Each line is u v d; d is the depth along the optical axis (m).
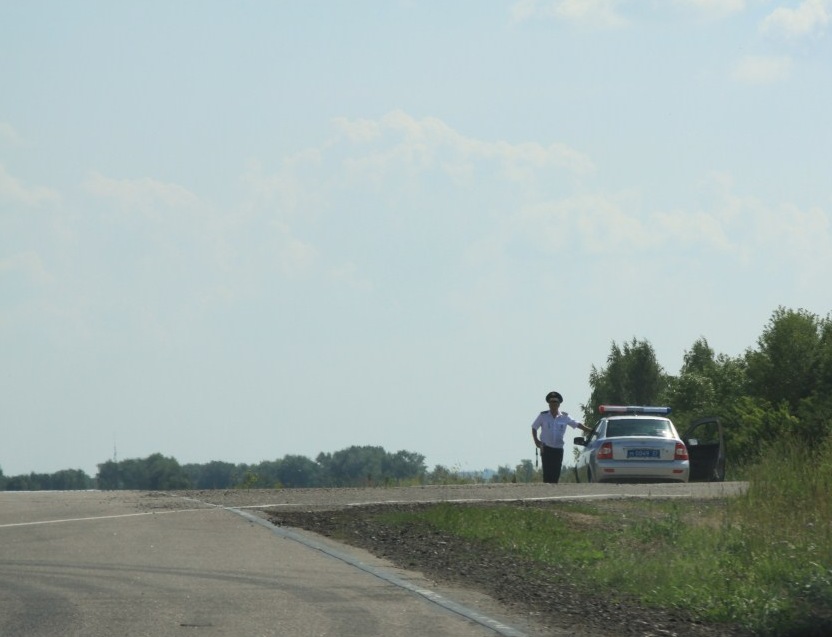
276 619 20.19
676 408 172.62
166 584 23.64
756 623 22.45
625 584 26.86
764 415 114.75
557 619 22.06
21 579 24.12
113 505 40.88
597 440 62.53
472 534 34.16
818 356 155.88
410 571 26.98
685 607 24.31
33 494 47.44
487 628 20.27
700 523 37.41
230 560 27.44
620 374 176.38
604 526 37.38
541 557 30.53
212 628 19.30
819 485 38.78
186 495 46.72
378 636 19.08
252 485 60.06
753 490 40.75
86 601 21.52
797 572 26.78
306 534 33.16
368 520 36.97
